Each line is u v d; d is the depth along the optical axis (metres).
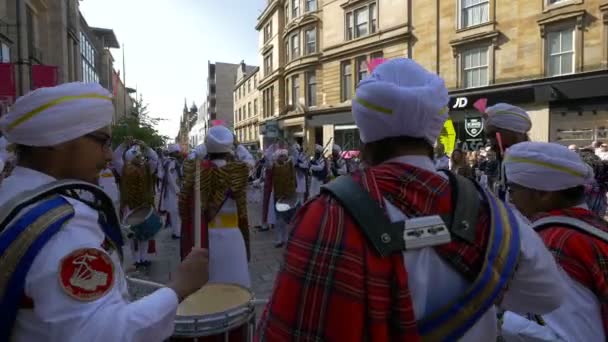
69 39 21.12
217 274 3.82
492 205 1.10
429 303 1.01
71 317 0.96
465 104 18.03
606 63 14.68
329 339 0.91
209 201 3.78
